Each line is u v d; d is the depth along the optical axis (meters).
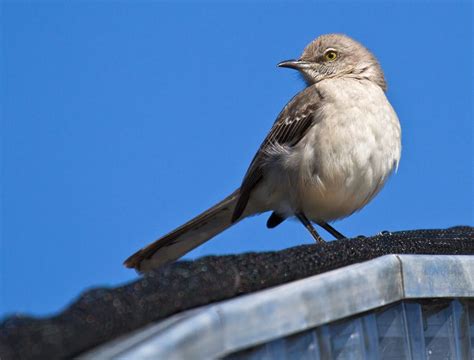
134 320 5.01
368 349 6.29
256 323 5.12
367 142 12.25
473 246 8.30
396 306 6.61
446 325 6.99
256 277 5.99
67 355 4.57
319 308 5.65
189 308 5.49
